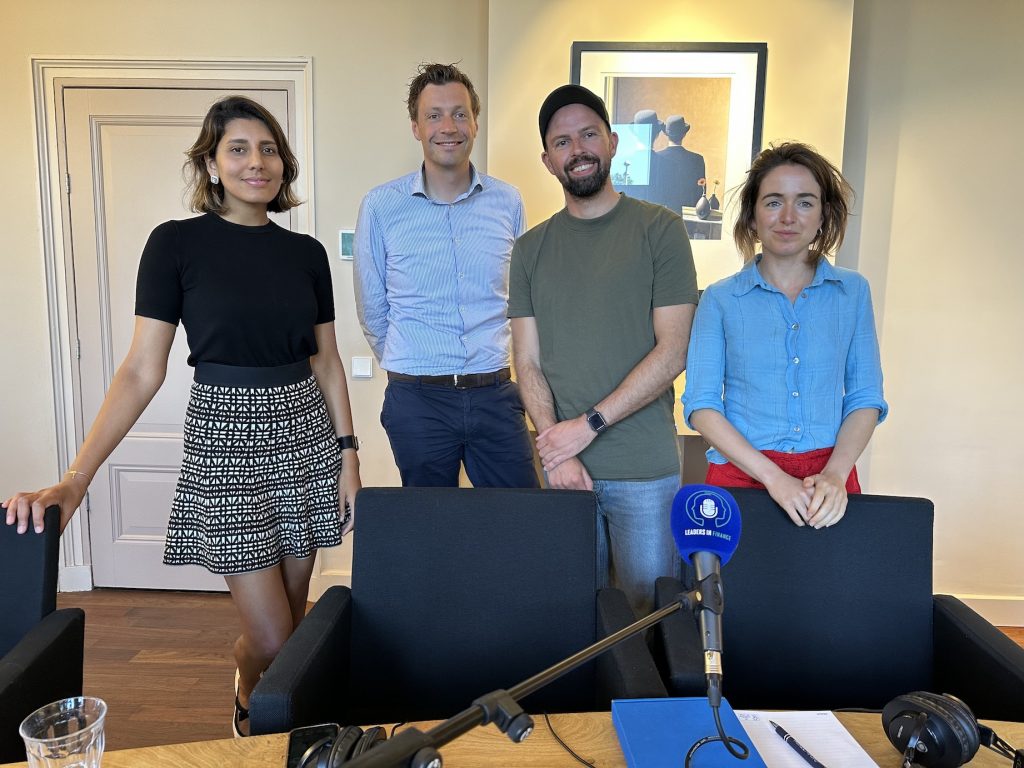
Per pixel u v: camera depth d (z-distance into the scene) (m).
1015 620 3.14
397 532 1.48
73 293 3.24
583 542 1.48
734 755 0.85
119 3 3.06
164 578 3.39
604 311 1.94
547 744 0.99
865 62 2.93
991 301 3.02
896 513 1.44
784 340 1.64
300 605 2.01
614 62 2.83
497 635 1.46
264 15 3.06
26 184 3.16
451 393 2.27
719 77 2.81
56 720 0.91
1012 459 3.09
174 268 1.74
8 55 3.09
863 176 2.99
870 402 1.65
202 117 3.15
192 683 2.60
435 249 2.26
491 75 2.87
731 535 0.89
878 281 3.04
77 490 1.58
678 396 3.00
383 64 3.07
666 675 1.32
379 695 1.46
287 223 3.19
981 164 2.96
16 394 3.28
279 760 0.94
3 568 1.40
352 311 3.20
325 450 1.94
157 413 3.31
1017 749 0.95
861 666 1.42
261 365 1.79
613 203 1.99
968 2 2.87
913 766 0.93
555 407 2.05
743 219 1.71
